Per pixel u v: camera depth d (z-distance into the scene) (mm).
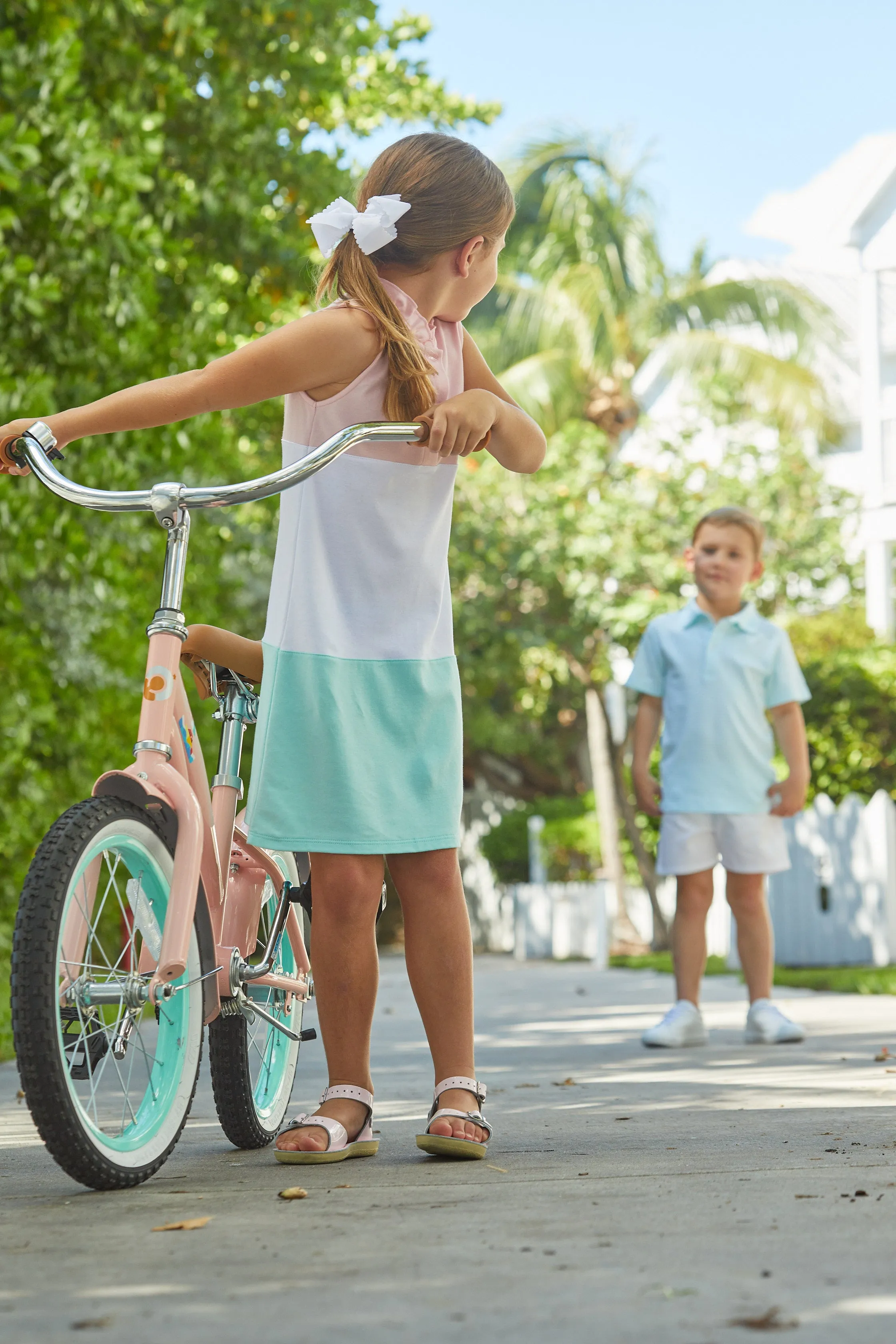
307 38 7832
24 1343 1283
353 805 2393
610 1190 1981
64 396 6203
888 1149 2320
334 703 2396
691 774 4969
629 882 15508
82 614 7109
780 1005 6340
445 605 2545
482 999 7922
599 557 14523
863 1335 1259
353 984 2457
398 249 2549
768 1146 2387
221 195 7828
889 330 15969
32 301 5438
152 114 6566
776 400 18375
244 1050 2582
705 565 5180
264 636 2467
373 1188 2055
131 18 6605
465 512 15391
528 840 18391
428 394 2492
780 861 4953
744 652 5059
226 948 2465
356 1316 1348
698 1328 1288
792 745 5059
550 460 15461
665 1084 3529
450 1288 1447
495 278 2668
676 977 4910
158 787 2262
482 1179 2117
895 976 7832
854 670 11797
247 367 2373
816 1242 1622
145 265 6406
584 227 19531
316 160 8258
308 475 2246
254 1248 1649
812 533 15125
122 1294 1451
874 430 14711
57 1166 2375
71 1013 2107
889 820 9477
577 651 14977
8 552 5867
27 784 6172
